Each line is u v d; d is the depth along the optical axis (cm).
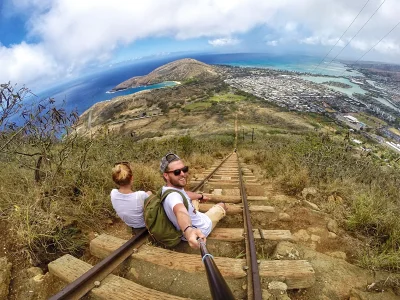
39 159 432
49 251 314
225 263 276
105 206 438
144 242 320
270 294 239
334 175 683
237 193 609
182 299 229
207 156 1488
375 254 316
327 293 257
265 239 345
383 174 739
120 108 17275
